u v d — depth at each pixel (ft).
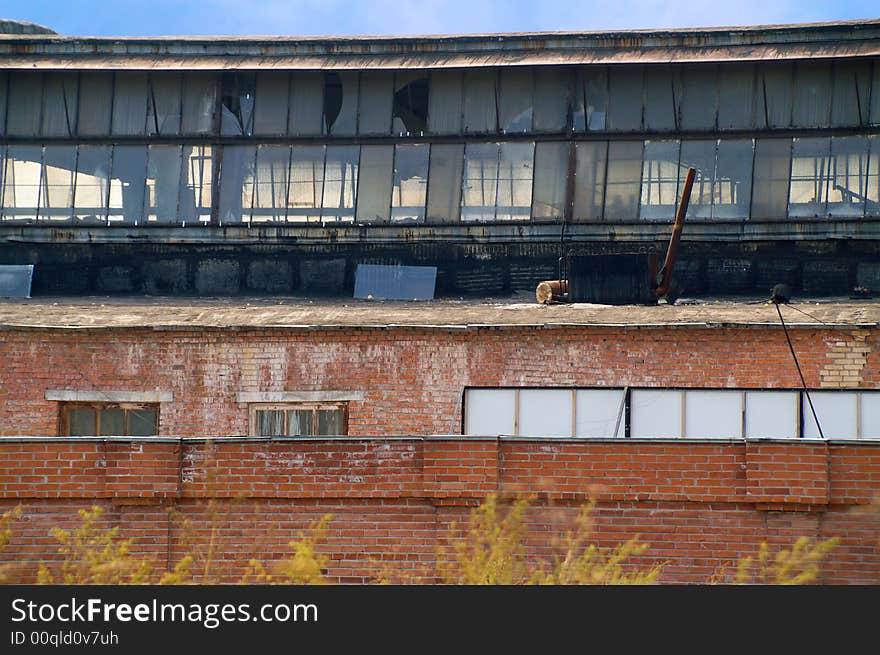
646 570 68.85
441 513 70.33
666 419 93.15
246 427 104.53
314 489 70.74
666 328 100.22
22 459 71.36
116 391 105.50
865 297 144.77
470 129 155.43
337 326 104.27
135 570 67.51
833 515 68.54
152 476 71.26
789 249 148.56
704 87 152.15
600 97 153.69
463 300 147.64
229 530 70.95
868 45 148.46
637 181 152.05
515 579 64.08
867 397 91.76
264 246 155.74
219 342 105.50
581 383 100.53
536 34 155.22
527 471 70.13
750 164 150.30
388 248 154.40
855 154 148.97
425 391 102.42
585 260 127.44
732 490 69.00
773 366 99.09
